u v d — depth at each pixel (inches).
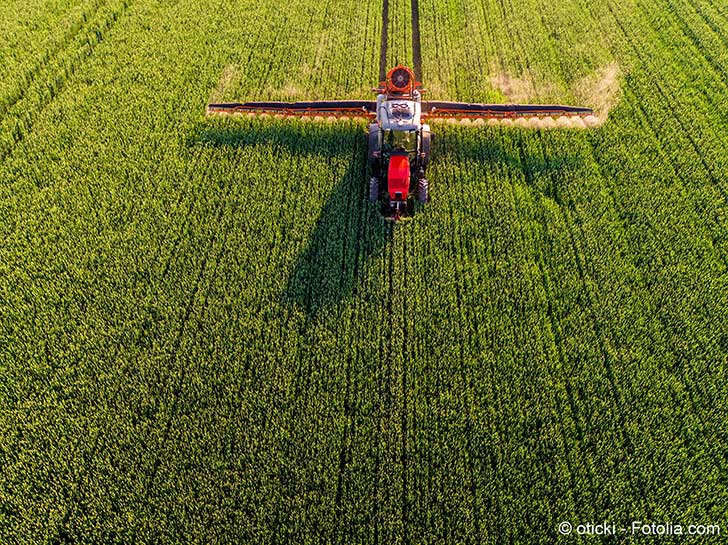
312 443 534.3
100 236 677.9
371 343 598.9
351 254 673.0
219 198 718.5
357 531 492.1
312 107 793.6
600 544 485.1
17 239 673.6
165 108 815.1
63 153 759.7
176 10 970.1
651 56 904.9
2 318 611.5
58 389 568.1
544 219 706.2
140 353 590.9
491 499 508.7
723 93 847.7
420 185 715.4
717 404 560.7
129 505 502.3
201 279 646.5
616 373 581.0
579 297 639.1
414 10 1014.4
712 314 621.6
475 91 855.1
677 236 686.5
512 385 575.5
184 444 532.7
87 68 872.3
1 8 964.0
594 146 783.1
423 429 547.2
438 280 649.0
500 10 992.2
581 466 527.5
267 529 490.9
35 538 484.7
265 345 596.1
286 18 965.8
